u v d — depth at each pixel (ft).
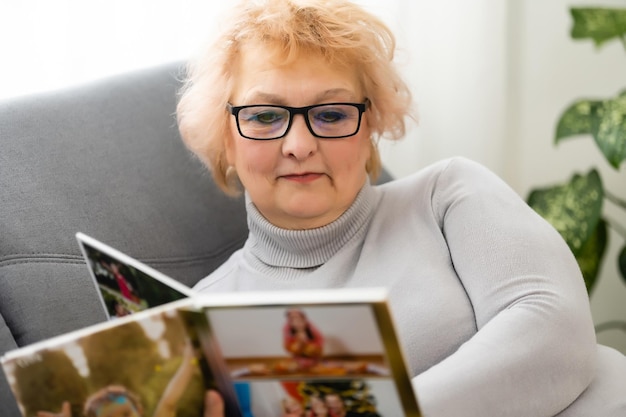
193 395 2.55
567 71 6.64
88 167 4.25
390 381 2.36
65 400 2.57
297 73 3.59
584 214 5.70
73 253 3.98
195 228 4.55
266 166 3.68
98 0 5.10
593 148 6.74
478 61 6.01
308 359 2.38
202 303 2.35
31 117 4.21
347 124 3.66
